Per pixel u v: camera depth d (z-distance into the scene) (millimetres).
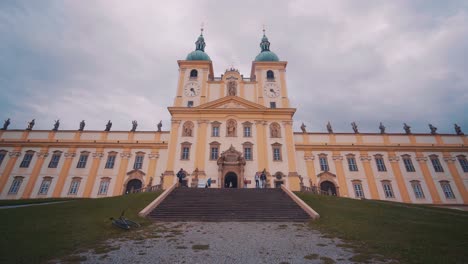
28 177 41969
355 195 41719
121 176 43344
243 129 41812
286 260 9445
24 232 12945
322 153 45125
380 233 13664
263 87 47094
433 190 41719
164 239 12547
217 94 46031
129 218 17609
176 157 39219
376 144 45969
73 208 21281
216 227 15727
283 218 18406
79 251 10281
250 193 26016
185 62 48531
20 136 45312
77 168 43438
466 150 44781
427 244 11352
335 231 14344
